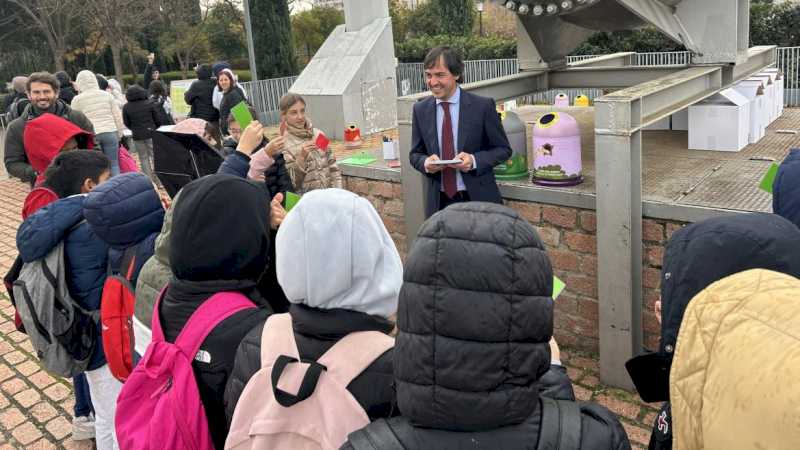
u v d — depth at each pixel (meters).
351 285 1.51
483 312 1.19
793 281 0.99
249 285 1.86
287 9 23.27
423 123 3.68
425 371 1.24
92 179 3.00
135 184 2.45
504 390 1.22
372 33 12.88
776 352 0.86
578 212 3.59
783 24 13.28
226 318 1.73
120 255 2.43
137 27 27.12
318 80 12.80
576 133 3.64
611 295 3.34
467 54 19.39
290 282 1.53
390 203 4.64
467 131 3.54
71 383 4.01
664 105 3.56
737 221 1.42
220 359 1.69
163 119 10.25
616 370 3.42
